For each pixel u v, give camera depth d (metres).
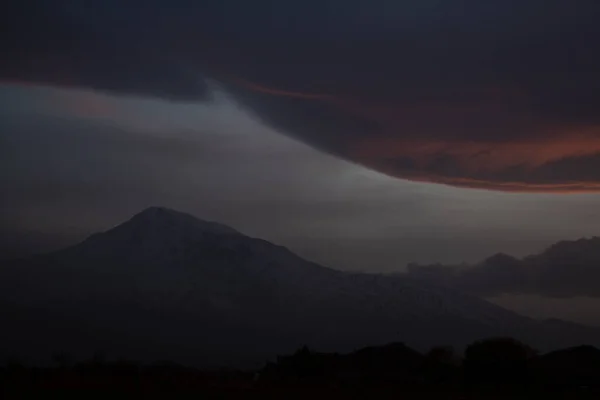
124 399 43.78
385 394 50.25
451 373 67.44
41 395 44.47
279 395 46.94
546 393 54.84
